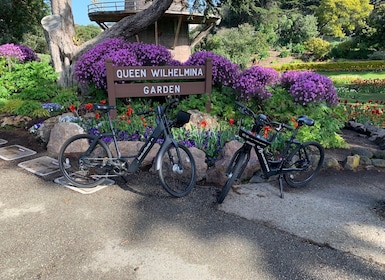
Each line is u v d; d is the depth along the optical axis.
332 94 5.12
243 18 28.09
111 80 4.78
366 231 2.67
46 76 7.31
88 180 3.52
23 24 14.27
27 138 4.98
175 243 2.47
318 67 27.09
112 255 2.32
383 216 2.93
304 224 2.76
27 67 7.42
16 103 6.09
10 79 7.13
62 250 2.38
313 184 3.63
